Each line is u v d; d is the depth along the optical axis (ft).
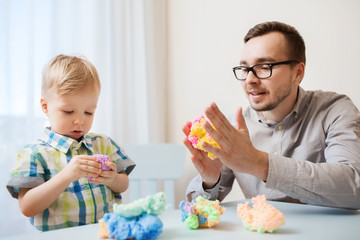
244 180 3.89
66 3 5.50
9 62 4.74
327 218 2.38
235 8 5.89
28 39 4.92
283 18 5.27
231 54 5.95
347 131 3.26
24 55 4.98
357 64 4.61
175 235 1.98
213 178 3.05
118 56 6.22
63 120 3.08
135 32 6.63
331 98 3.76
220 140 2.45
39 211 2.72
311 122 3.67
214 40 6.22
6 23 4.70
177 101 6.82
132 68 6.46
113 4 6.15
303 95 3.76
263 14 5.51
